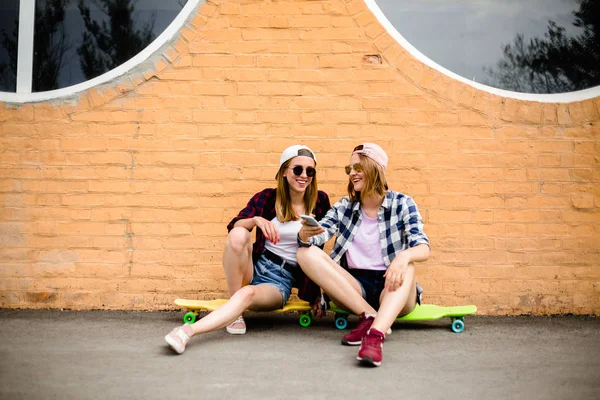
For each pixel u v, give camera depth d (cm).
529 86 423
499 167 416
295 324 388
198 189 421
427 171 418
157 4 428
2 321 382
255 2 422
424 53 423
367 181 352
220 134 421
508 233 416
